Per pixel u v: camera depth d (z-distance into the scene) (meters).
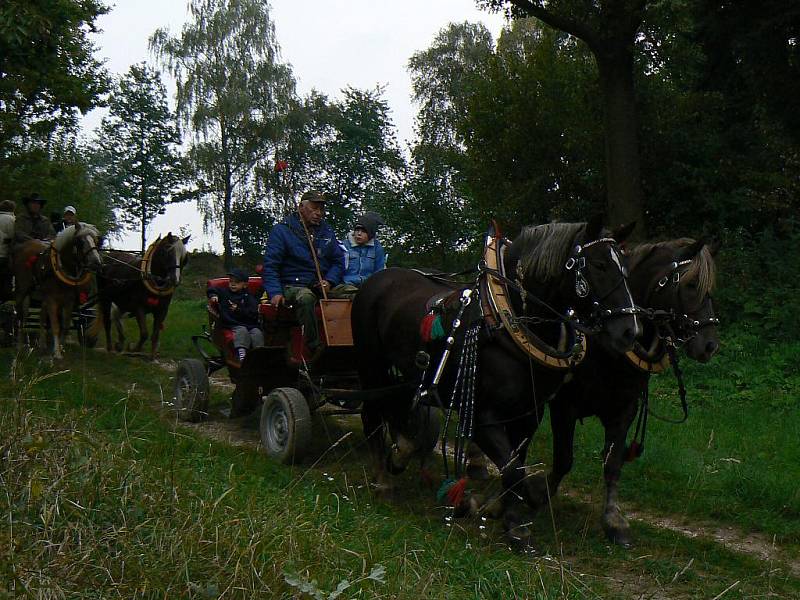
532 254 5.09
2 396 4.69
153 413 7.64
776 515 5.99
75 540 3.61
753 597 4.46
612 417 5.72
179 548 3.62
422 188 17.73
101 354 12.27
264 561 3.66
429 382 5.55
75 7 15.34
